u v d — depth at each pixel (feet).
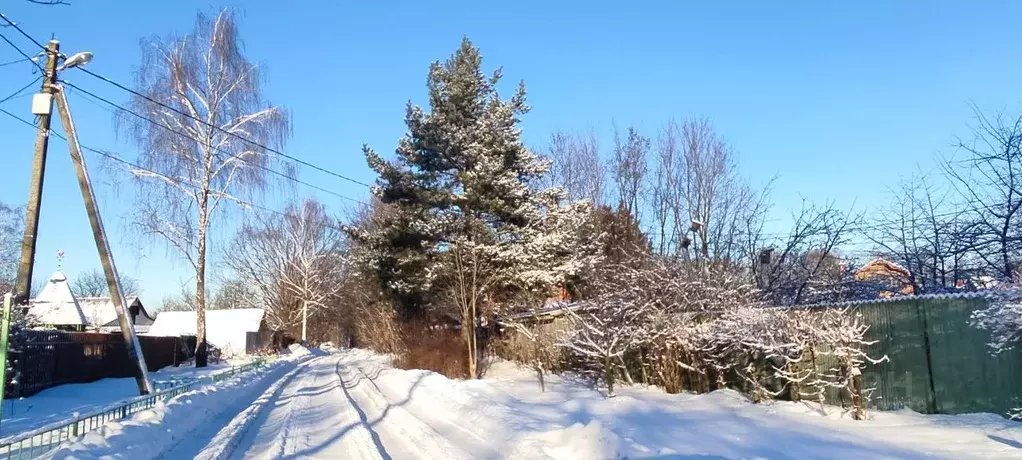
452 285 83.61
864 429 34.83
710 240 99.66
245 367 91.86
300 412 51.34
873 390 39.88
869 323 40.86
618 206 105.81
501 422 37.42
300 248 217.56
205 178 105.40
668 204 111.24
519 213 86.48
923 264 58.08
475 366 79.46
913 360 38.19
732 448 31.01
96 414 34.94
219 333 221.05
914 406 38.01
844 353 38.37
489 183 84.79
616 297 58.44
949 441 30.45
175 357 115.85
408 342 92.17
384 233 87.51
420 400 54.54
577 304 75.31
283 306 226.99
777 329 42.24
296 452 33.83
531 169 91.71
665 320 53.47
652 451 28.14
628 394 54.13
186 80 101.24
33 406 53.72
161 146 100.32
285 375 100.78
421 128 87.97
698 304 54.13
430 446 34.04
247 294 251.39
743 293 55.31
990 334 34.63
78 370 74.08
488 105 90.84
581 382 65.00
